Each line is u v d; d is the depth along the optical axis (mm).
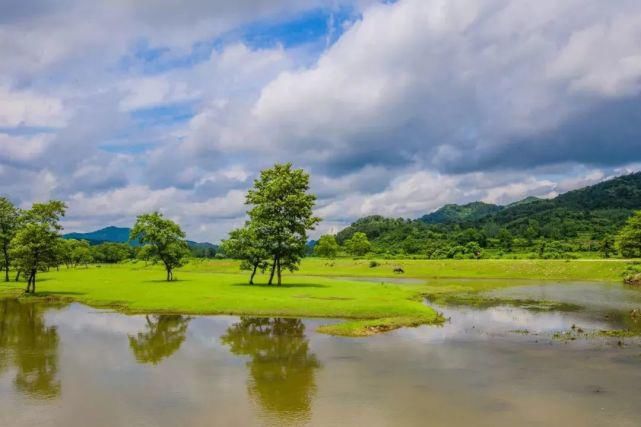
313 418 18406
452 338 32844
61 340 33938
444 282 86562
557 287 74125
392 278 99688
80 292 64375
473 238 172875
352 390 21688
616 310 46656
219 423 18078
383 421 18031
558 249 147500
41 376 24703
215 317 43188
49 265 67938
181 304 48875
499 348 29719
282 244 68875
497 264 107062
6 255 83938
